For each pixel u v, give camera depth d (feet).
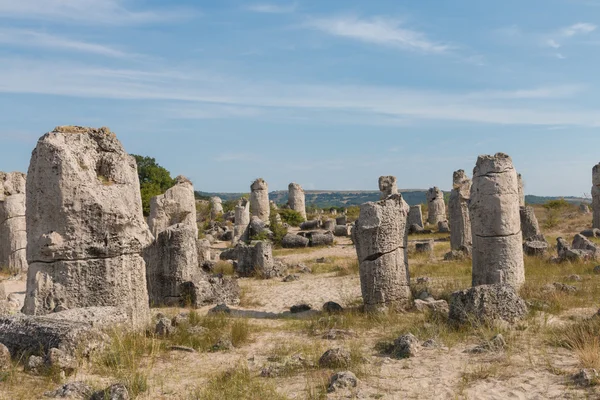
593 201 94.27
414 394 21.62
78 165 29.35
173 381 23.73
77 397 20.47
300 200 155.43
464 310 31.71
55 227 28.84
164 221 60.54
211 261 68.90
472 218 43.32
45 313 28.32
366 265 39.63
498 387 22.09
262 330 35.14
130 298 30.45
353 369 24.71
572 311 35.55
